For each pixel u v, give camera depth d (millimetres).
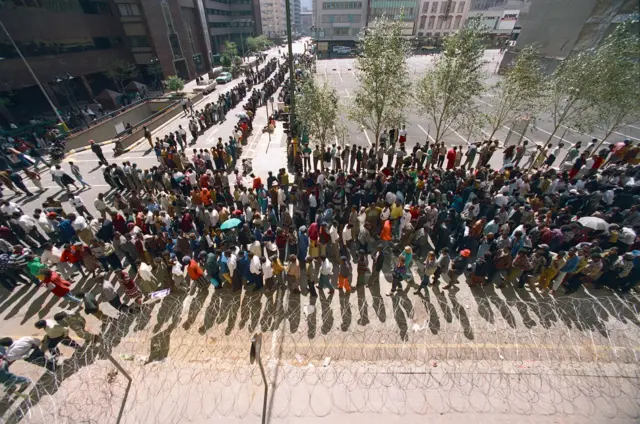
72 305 8789
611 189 11055
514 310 8281
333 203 10984
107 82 43000
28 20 30703
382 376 6562
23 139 22156
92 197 14695
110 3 41250
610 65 12703
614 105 13461
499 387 6289
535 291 8875
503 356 7105
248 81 39125
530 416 5766
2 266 8750
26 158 17672
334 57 78312
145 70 47625
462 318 8086
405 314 8234
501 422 5684
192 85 48688
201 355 7273
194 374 6750
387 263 10094
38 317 8422
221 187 13133
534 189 12219
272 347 7434
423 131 23172
